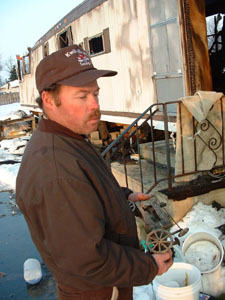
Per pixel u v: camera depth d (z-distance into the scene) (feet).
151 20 16.79
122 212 4.81
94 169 4.57
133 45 19.16
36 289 12.11
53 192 4.00
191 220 11.31
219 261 8.86
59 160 4.17
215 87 24.32
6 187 24.59
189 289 6.83
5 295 11.96
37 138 4.55
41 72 4.54
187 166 11.66
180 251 9.05
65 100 4.49
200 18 14.23
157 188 12.69
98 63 24.31
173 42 14.99
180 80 14.88
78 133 4.73
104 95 24.29
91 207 4.06
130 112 20.76
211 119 11.55
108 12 21.39
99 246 4.00
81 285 4.39
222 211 11.53
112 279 4.12
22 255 14.71
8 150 38.06
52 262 4.50
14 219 18.75
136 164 16.72
